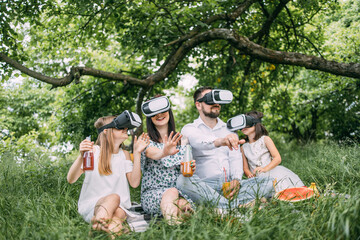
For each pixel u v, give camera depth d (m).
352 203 2.27
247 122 3.62
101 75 5.85
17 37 5.76
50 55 7.15
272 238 2.10
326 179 3.91
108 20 6.51
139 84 6.28
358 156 4.61
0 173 4.34
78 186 4.02
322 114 10.61
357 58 7.91
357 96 9.67
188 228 2.29
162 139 3.31
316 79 9.70
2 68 5.44
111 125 3.04
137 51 7.23
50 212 2.82
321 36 8.50
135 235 2.44
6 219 2.58
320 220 2.34
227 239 2.08
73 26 7.00
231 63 7.96
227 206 2.89
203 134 3.38
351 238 2.05
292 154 7.40
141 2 6.18
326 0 7.28
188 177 3.12
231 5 6.96
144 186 3.21
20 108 14.54
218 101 3.45
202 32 6.67
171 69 6.58
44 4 5.95
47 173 4.43
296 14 8.04
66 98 7.77
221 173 3.51
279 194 2.90
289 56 5.85
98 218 2.57
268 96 9.02
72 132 7.27
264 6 7.94
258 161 3.96
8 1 5.43
